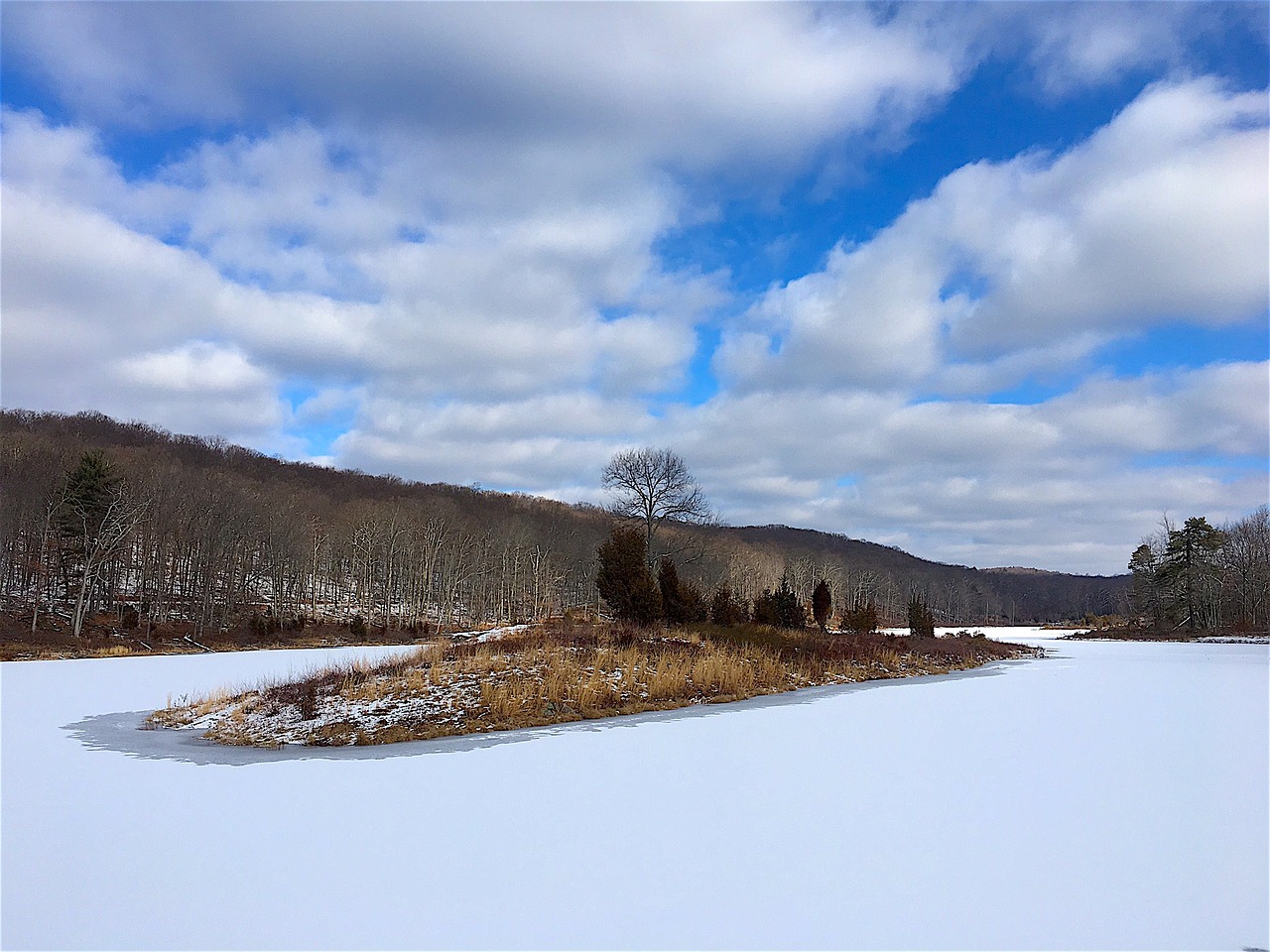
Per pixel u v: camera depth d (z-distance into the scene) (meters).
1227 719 13.64
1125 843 6.30
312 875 5.65
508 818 7.18
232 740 12.48
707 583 67.50
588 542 91.94
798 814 7.25
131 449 87.56
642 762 10.02
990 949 4.34
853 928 4.63
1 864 5.93
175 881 5.54
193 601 54.16
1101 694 18.16
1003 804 7.57
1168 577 70.19
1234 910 4.89
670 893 5.23
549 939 4.50
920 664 27.70
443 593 72.69
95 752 11.28
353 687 15.31
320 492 101.75
